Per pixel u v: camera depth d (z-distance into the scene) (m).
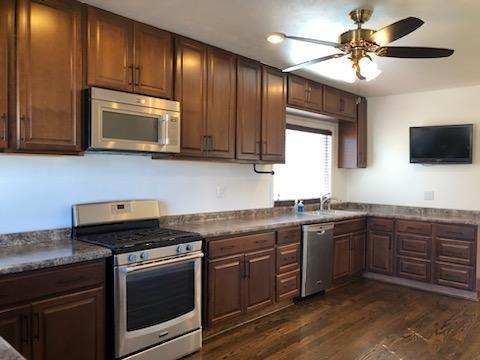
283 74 3.97
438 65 3.72
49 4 2.31
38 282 2.04
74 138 2.42
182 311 2.74
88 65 2.48
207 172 3.75
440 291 4.40
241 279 3.28
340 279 4.53
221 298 3.11
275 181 4.60
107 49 2.57
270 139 3.82
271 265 3.58
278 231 3.64
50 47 2.32
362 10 2.49
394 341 3.08
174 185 3.46
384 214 4.85
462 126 4.54
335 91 4.72
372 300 4.09
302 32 2.92
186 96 3.07
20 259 2.06
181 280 2.72
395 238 4.71
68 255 2.17
